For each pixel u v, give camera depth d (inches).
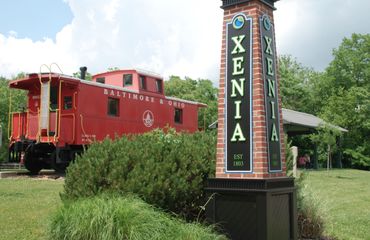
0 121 1327.5
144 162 281.0
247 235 250.2
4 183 581.3
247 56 263.3
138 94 823.7
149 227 225.1
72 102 714.8
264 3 272.1
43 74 710.5
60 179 651.5
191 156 301.3
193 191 288.4
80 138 712.4
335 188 685.9
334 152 1587.1
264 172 251.9
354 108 1707.7
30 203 400.2
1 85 1569.9
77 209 231.5
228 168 263.0
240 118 261.3
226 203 257.8
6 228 294.7
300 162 1448.1
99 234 218.8
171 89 1903.3
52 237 234.1
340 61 1987.0
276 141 266.4
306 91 1961.1
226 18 274.2
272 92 267.6
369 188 719.7
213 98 1852.9
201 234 235.8
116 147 294.0
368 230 356.5
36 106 748.0
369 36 1969.7
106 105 760.3
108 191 265.3
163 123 876.6
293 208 267.3
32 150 733.3
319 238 312.8
